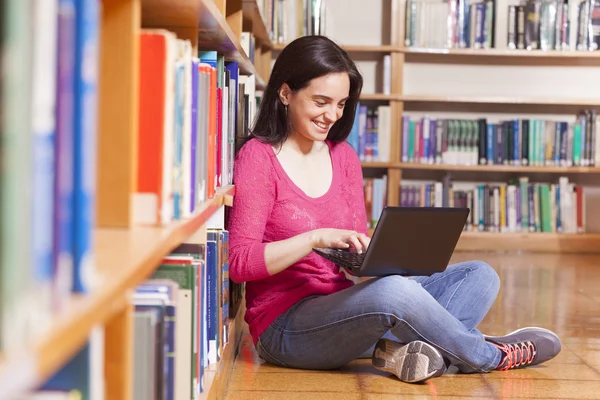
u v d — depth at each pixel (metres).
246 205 2.02
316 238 1.93
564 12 5.26
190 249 1.56
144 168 1.08
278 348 2.11
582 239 5.26
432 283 2.22
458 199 5.30
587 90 5.53
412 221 1.81
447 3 5.24
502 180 5.56
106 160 1.01
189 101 1.24
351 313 1.95
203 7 1.39
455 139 5.28
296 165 2.11
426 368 1.96
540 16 5.27
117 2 0.98
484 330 2.76
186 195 1.22
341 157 2.22
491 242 5.26
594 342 2.60
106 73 0.99
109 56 0.99
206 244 1.70
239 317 2.49
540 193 5.30
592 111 5.30
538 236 5.27
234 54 2.22
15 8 0.47
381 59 5.50
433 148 5.28
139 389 0.98
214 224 2.03
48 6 0.55
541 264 4.63
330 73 2.01
